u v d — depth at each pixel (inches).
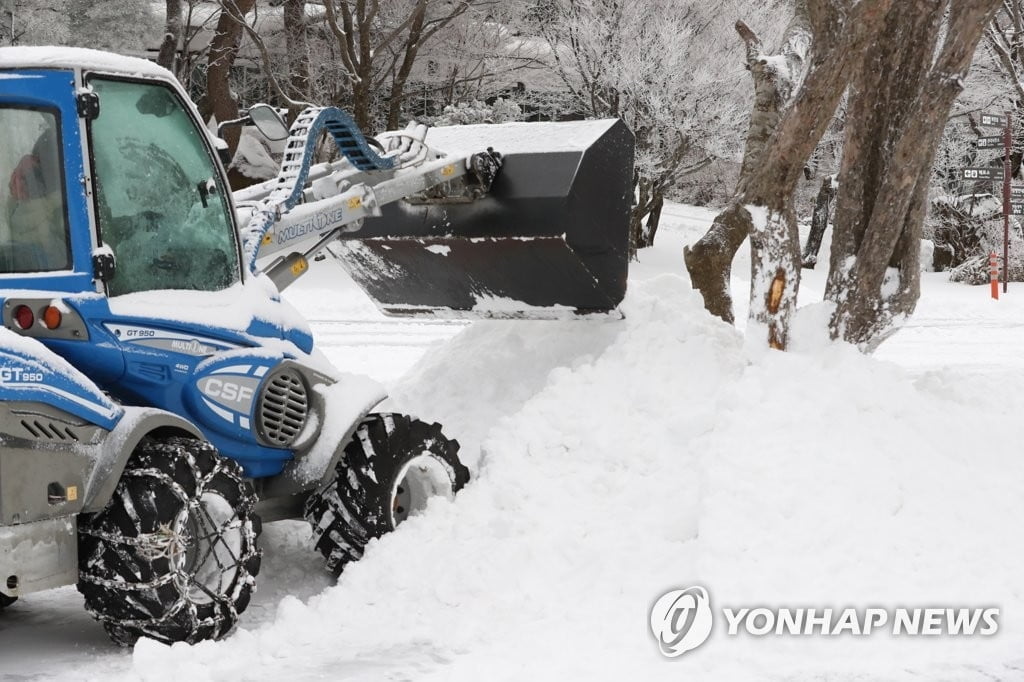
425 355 303.6
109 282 179.9
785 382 235.0
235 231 204.2
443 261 274.5
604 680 159.6
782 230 277.1
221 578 183.8
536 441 239.6
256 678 162.9
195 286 197.0
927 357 544.7
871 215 281.3
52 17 874.1
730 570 195.0
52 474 164.6
